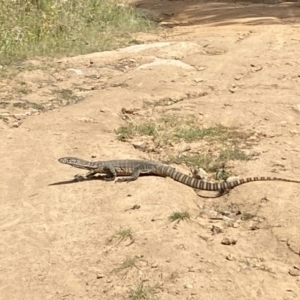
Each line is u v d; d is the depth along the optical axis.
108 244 4.45
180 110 6.65
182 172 5.39
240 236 4.58
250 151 5.71
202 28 10.66
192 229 4.61
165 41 9.40
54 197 4.98
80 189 5.06
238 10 12.42
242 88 7.36
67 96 7.19
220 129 6.20
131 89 7.30
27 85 7.49
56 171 5.36
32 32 8.91
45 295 4.07
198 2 14.18
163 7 13.41
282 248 4.46
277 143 5.89
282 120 6.40
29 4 9.34
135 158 5.57
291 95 7.03
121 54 8.58
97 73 7.95
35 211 4.83
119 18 10.52
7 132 6.09
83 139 5.96
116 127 6.31
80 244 4.46
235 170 5.40
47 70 7.95
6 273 4.24
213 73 7.86
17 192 5.08
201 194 5.12
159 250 4.37
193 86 7.39
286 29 9.99
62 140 5.93
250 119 6.40
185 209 4.81
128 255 4.33
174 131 6.16
